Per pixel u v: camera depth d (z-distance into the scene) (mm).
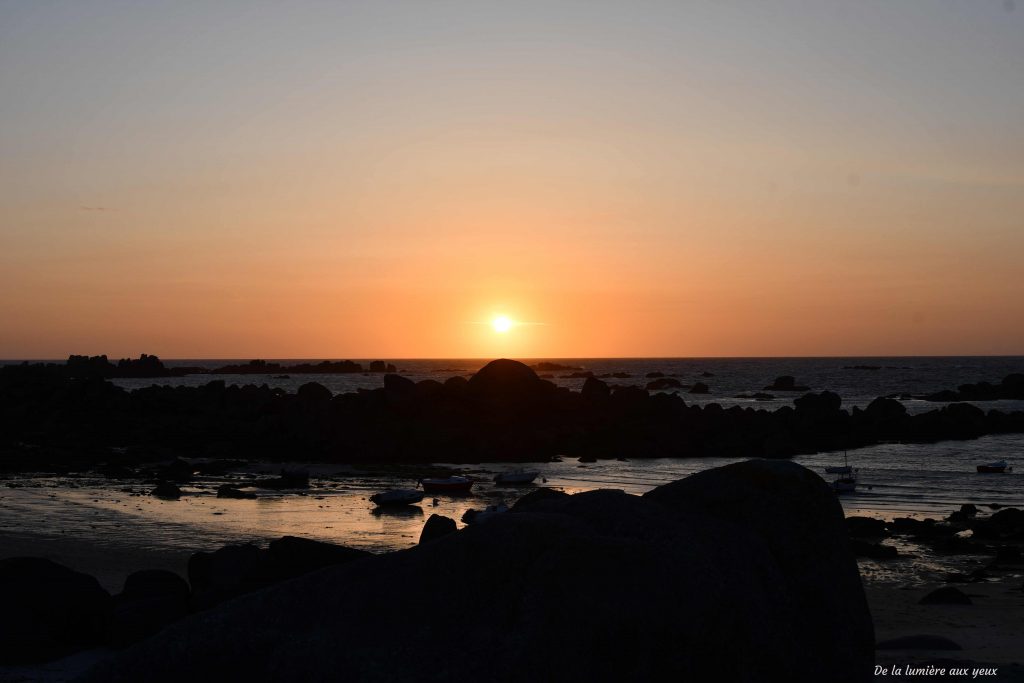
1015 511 32781
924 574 24312
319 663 6719
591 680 6516
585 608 6707
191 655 6941
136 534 28859
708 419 64625
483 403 65188
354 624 6953
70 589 14242
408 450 56000
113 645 13922
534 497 13477
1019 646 15477
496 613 6848
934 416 71188
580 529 7262
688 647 6719
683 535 7375
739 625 6941
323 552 15000
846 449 61594
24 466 48469
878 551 26922
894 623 18219
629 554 6977
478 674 6512
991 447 62938
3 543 27094
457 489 42125
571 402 67562
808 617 7449
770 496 7883
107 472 46469
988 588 22375
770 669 6961
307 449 56656
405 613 6973
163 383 176375
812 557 7711
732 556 7344
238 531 29812
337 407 62562
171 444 59188
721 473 8117
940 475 48281
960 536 30578
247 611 7160
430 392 65375
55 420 66312
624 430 61688
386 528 31109
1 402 71875
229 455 56406
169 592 15180
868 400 120438
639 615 6715
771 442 59156
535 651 6555
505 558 7070
